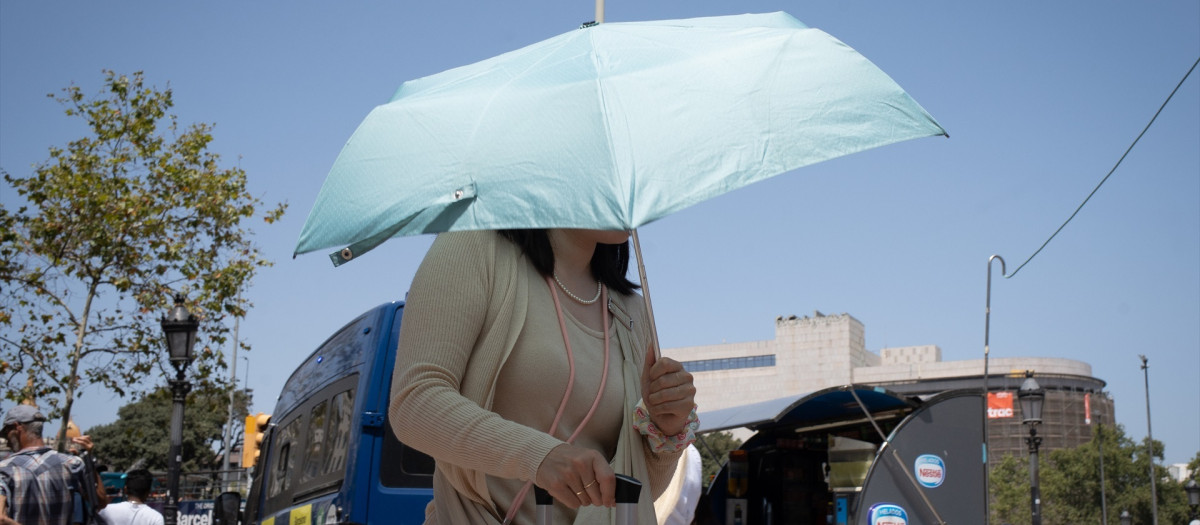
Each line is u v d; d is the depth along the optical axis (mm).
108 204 20500
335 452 5840
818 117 1820
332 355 6512
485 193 1805
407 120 2053
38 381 20344
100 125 20922
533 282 2398
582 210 1670
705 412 9336
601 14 2312
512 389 2326
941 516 6441
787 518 7512
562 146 1775
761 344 165875
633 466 2393
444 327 2215
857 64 1938
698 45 2049
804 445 7738
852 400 7020
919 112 1886
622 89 1848
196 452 75688
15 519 6434
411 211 1887
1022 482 107438
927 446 6520
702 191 1675
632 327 2648
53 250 20266
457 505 2352
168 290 20969
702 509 7707
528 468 2025
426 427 2125
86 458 7555
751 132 1772
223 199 21172
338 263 2027
